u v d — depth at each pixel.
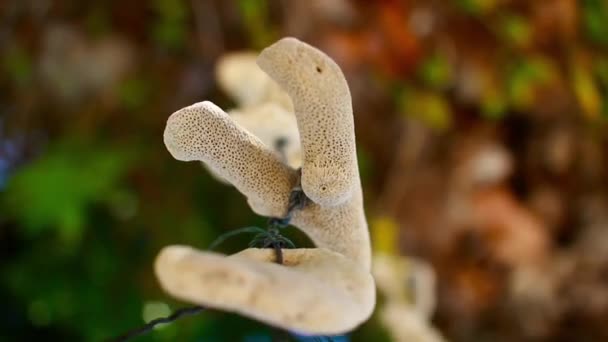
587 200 0.89
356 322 0.33
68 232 0.72
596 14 0.85
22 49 0.78
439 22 0.81
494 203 0.86
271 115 0.48
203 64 0.78
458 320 0.85
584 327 0.84
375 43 0.79
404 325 0.72
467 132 0.86
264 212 0.40
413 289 0.76
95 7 0.76
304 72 0.35
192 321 0.76
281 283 0.32
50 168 0.75
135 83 0.78
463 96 0.84
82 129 0.78
